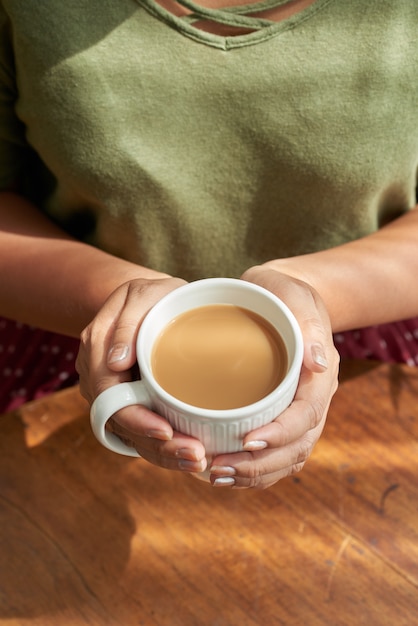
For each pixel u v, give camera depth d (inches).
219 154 29.9
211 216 31.6
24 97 29.7
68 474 29.1
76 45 27.8
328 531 27.3
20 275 30.5
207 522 27.7
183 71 28.2
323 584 26.1
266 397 21.0
